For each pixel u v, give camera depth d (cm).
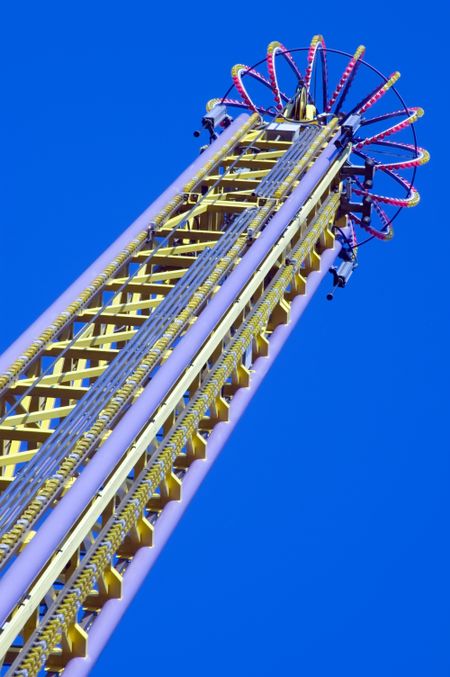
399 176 12344
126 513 7800
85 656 7412
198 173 11588
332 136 12344
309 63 12838
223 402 9406
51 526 6994
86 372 9019
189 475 8881
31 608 6750
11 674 6738
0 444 8881
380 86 12456
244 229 10450
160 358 8750
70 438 7825
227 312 9494
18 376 8981
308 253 11050
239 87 12812
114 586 7800
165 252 10625
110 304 10144
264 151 12594
